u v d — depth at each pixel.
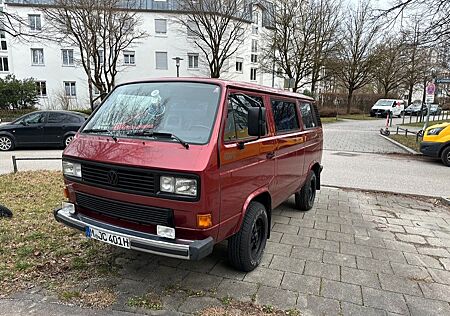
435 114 33.94
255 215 3.65
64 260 3.83
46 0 32.91
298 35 31.69
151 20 36.66
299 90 36.81
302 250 4.36
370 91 50.00
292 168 4.83
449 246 4.62
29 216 5.15
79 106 35.88
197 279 3.54
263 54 37.56
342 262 4.05
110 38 27.59
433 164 11.13
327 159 11.96
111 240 3.10
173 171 2.80
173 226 2.91
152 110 3.48
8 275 3.46
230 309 3.04
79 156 3.35
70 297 3.13
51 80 36.06
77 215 3.51
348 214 5.92
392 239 4.81
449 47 10.95
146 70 37.34
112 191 3.12
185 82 3.59
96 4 24.91
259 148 3.69
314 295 3.32
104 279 3.47
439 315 3.07
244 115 3.55
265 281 3.55
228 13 32.09
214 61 34.22
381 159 12.06
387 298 3.31
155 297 3.18
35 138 13.23
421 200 6.95
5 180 7.49
